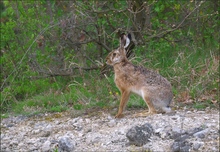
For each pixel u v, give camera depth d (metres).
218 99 12.22
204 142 9.27
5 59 14.84
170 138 9.66
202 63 13.74
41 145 10.45
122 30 14.55
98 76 14.31
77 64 14.67
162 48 14.94
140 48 14.79
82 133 10.78
